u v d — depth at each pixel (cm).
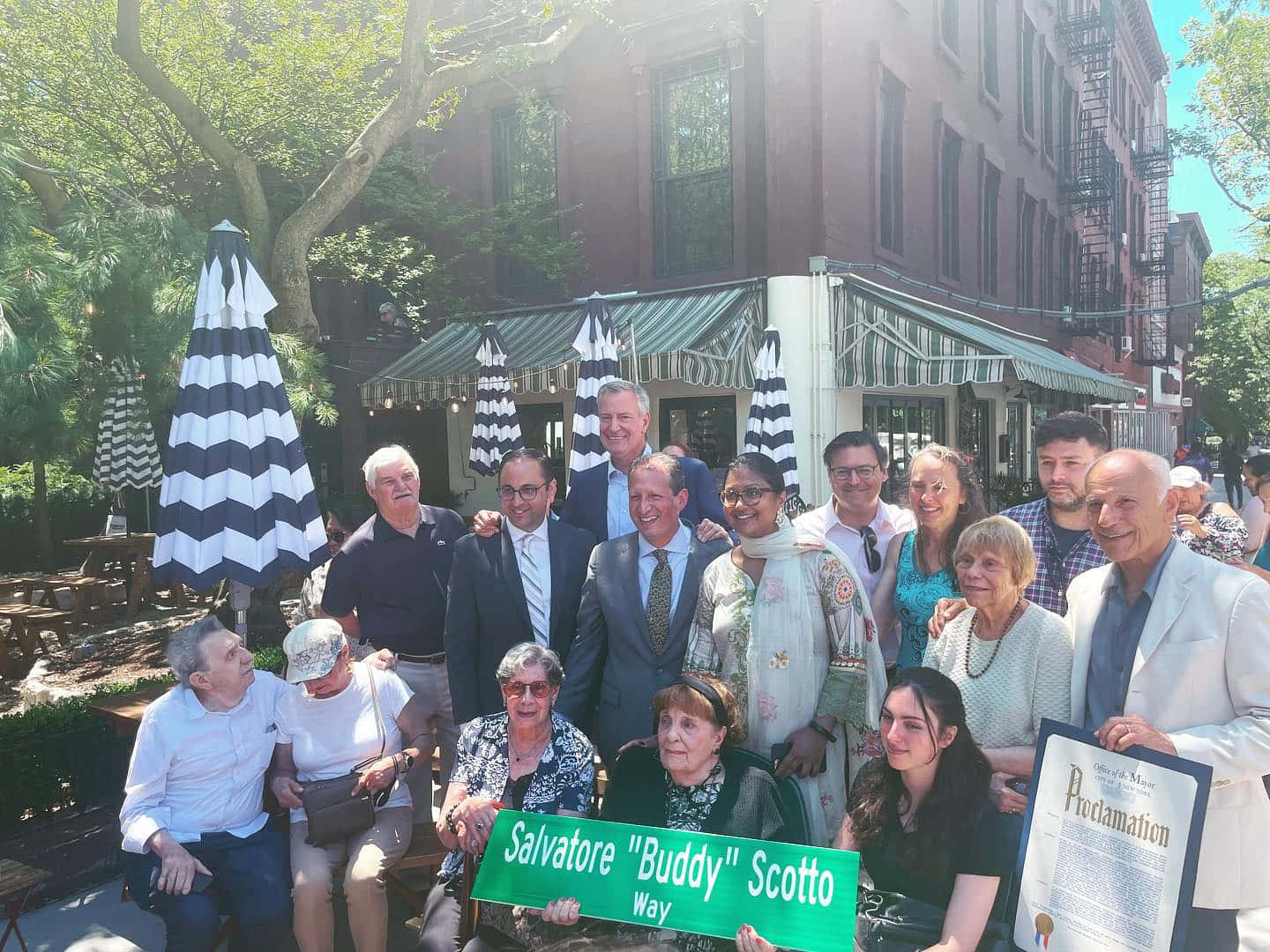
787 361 1227
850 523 414
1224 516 458
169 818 363
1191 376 5375
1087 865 236
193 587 416
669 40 1352
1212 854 248
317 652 371
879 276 1394
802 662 324
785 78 1239
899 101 1488
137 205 688
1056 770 247
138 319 668
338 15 1316
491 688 406
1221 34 2200
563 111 1340
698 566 364
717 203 1339
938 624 322
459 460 1686
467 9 1541
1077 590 293
